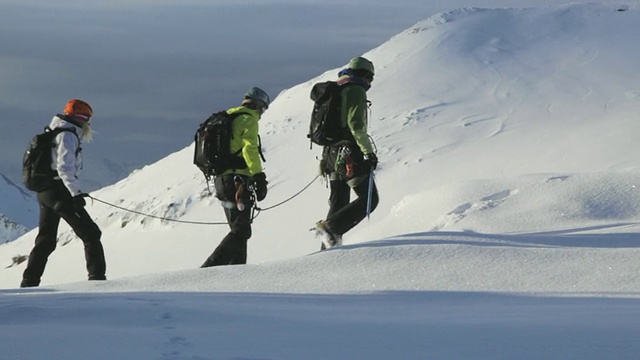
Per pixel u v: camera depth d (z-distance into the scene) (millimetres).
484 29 49094
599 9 50812
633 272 7781
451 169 32000
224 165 11398
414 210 16641
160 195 37969
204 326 5227
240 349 4445
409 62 45938
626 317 5266
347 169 11438
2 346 4555
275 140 40281
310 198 33000
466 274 8148
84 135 11969
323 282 8203
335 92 11531
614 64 42188
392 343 4570
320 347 4492
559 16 49969
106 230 37281
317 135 11641
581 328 4785
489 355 4234
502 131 35406
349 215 11344
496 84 41531
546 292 7223
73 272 32750
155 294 7039
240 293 7305
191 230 33781
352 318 5582
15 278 34594
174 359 4172
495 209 14930
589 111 36344
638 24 48094
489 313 5781
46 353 4363
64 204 11906
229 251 11406
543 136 33750
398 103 40781
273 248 29547
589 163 28812
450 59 45375
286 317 5629
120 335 4867
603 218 13602
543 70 42625
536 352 4250
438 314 5816
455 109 39031
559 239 9797
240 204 11352
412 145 35219
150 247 33312
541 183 15656
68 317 5668
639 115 34125
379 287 7906
